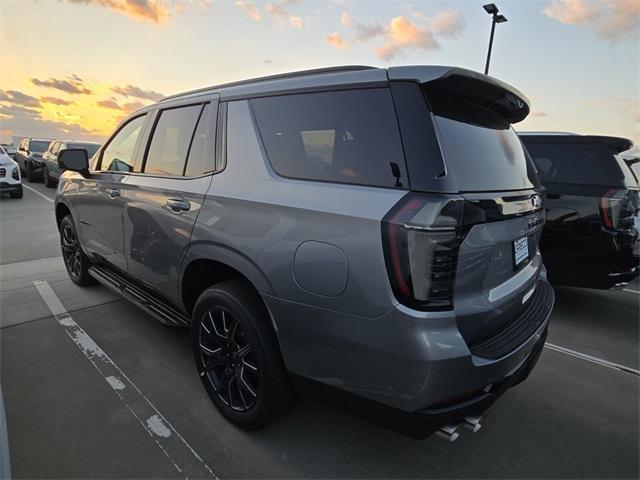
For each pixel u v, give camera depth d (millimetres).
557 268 4195
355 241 1619
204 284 2635
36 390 2570
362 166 1730
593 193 3975
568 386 2936
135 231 2984
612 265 3957
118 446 2119
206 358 2438
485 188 1764
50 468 1957
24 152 16969
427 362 1494
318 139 1906
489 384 1706
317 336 1770
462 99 1881
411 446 2230
